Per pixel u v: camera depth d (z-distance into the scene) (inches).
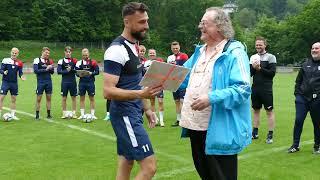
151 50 446.0
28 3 2834.6
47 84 492.1
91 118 474.3
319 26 3014.3
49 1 2822.3
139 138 174.9
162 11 3230.8
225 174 170.6
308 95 310.7
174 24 3233.3
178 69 163.0
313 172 264.4
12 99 485.1
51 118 496.4
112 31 3105.3
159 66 160.1
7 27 2596.0
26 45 2613.2
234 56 165.3
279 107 620.7
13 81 483.5
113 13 3090.6
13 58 482.3
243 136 166.1
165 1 3213.6
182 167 272.5
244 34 3553.2
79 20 2925.7
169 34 3223.4
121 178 187.9
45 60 491.8
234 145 164.6
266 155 310.2
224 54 165.8
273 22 3299.7
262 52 355.3
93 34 2935.5
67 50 492.7
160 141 359.9
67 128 427.8
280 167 276.1
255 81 356.5
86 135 389.7
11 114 484.1
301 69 317.1
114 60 171.0
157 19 3235.7
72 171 265.3
